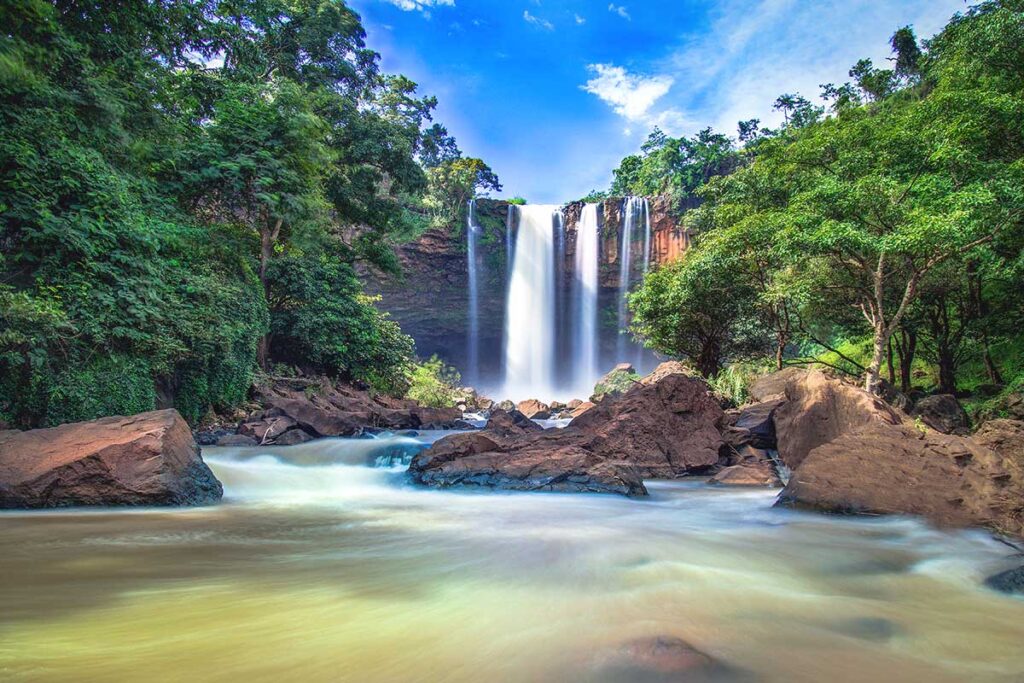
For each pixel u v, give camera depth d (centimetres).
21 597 400
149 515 716
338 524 688
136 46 1791
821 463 814
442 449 1102
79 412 1046
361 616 370
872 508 714
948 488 718
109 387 1100
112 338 1161
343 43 2977
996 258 1429
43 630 336
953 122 1574
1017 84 1678
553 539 605
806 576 480
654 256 5419
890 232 1312
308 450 1283
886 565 516
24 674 270
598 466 978
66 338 1041
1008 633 352
